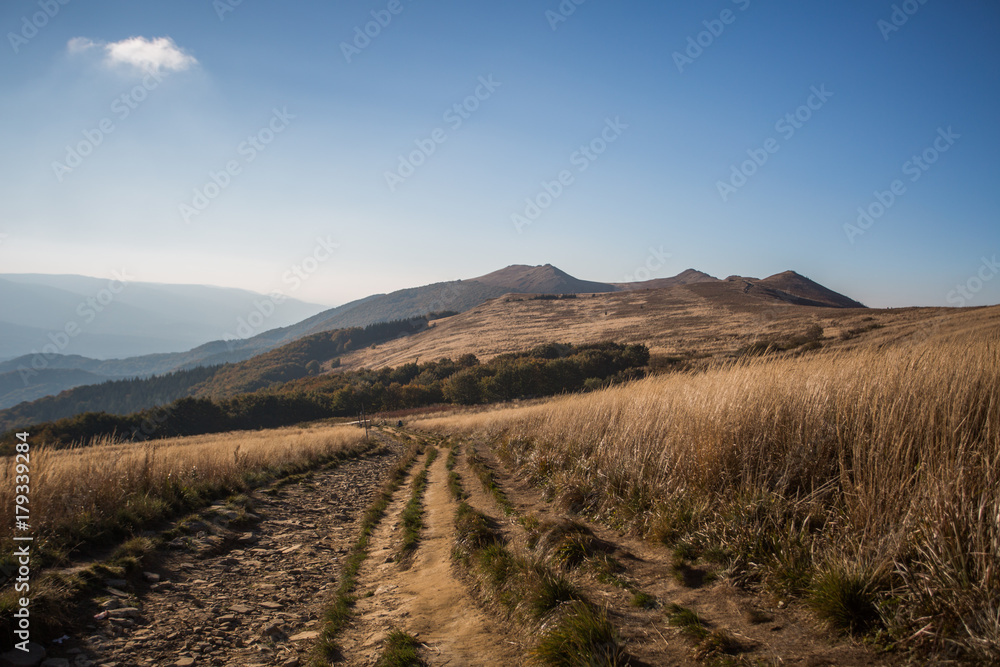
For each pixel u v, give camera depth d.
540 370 63.75
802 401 6.08
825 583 3.53
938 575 3.15
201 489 10.54
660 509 5.96
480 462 14.04
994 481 3.67
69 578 5.38
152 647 4.59
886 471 4.32
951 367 5.49
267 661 4.45
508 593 4.78
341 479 16.09
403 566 7.11
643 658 3.37
